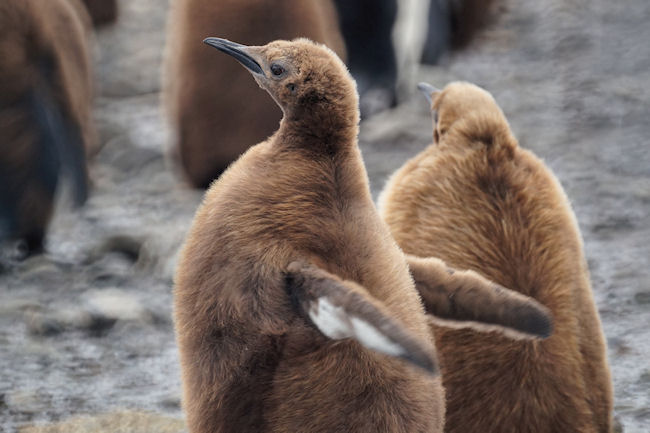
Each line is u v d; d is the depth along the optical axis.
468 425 15.32
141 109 45.62
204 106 32.78
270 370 13.20
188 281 13.66
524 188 15.79
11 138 30.27
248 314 13.05
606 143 40.38
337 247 13.29
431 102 17.92
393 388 13.24
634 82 48.03
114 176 38.62
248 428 13.47
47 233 31.81
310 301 12.23
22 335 24.31
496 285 14.02
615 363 21.81
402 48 48.25
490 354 15.11
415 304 13.41
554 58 52.97
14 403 20.64
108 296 26.22
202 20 32.19
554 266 15.38
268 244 13.20
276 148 14.02
